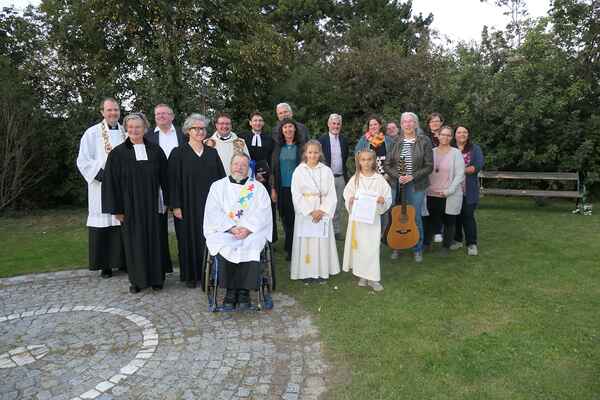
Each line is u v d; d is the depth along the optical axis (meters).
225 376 3.14
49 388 3.03
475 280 4.88
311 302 4.43
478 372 3.10
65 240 7.27
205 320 4.07
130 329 3.92
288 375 3.14
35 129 9.81
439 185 5.64
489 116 9.81
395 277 5.05
